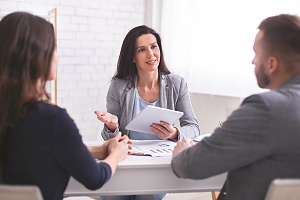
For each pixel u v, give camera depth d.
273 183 0.92
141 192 1.36
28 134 0.99
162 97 2.02
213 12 3.12
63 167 1.04
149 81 2.05
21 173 1.01
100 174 1.11
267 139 0.97
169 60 3.52
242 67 2.90
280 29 1.04
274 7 2.65
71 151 1.01
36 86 1.02
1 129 1.00
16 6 2.97
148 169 1.36
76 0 3.29
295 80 1.04
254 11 2.78
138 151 1.53
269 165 1.02
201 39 3.24
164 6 3.52
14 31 0.98
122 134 2.01
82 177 1.06
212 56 3.16
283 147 0.98
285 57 1.04
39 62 0.99
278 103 0.98
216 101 3.19
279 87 1.08
